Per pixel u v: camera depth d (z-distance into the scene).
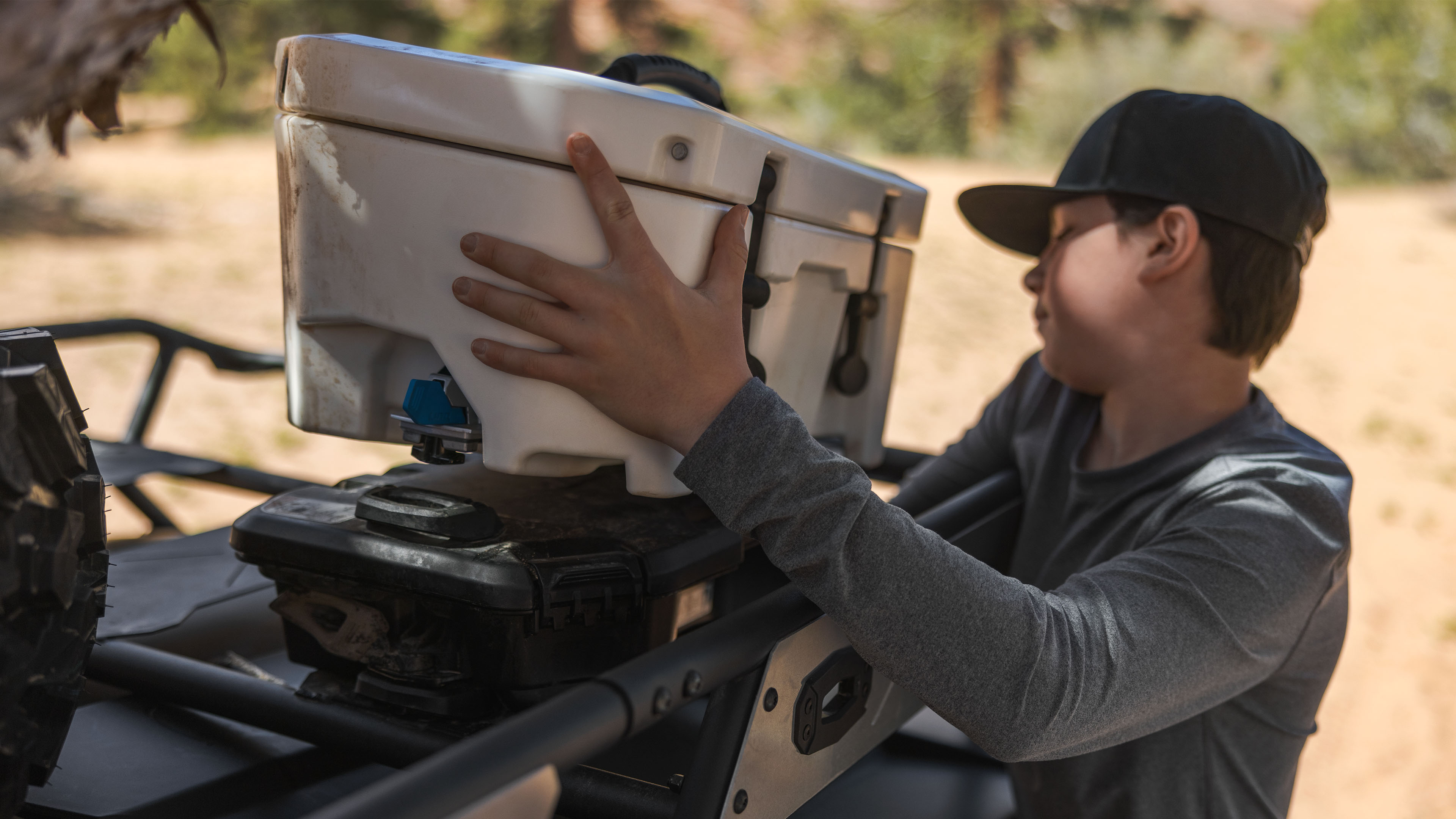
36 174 11.23
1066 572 1.09
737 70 26.70
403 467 1.03
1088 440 1.14
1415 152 23.66
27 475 0.64
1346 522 0.94
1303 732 1.04
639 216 0.72
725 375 0.73
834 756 0.90
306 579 0.86
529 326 0.70
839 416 1.12
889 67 26.09
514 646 0.81
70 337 1.53
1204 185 0.99
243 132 19.00
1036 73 25.73
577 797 0.79
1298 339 9.66
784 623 0.77
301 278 0.79
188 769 0.86
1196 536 0.90
